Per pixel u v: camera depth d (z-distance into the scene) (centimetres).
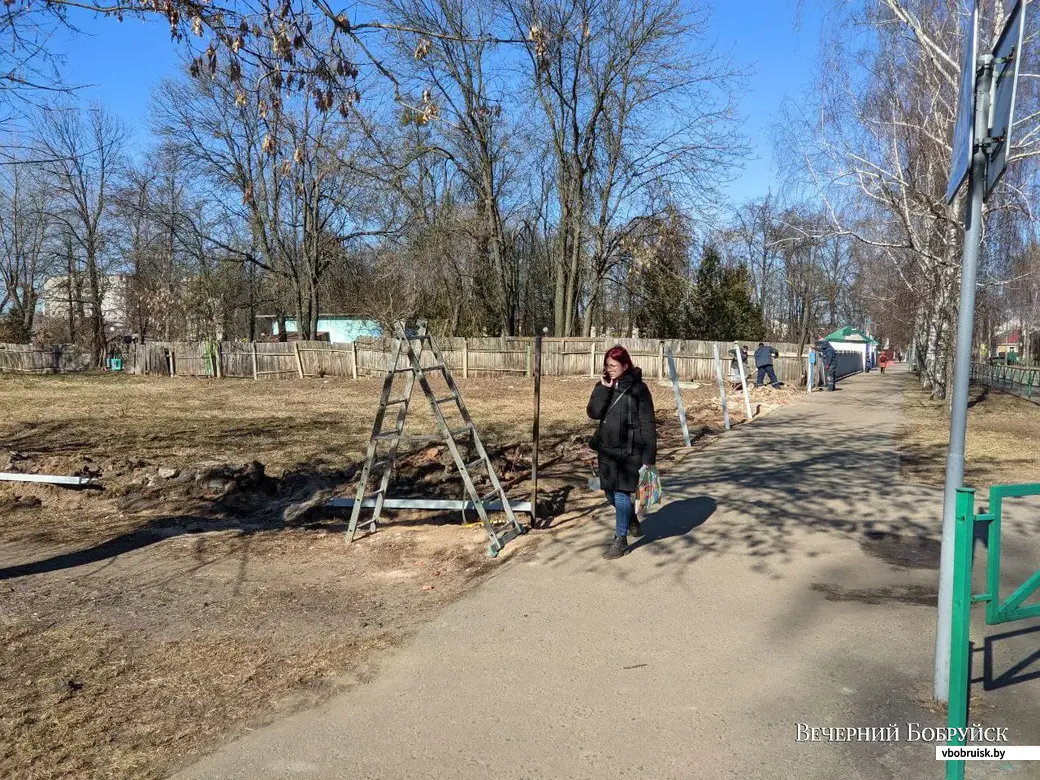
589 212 3153
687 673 390
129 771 312
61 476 895
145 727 350
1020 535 635
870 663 397
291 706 367
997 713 341
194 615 499
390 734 337
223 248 3609
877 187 1598
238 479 883
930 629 442
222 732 343
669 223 2959
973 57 314
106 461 977
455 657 418
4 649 445
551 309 4316
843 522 691
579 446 1112
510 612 484
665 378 2825
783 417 1562
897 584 523
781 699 360
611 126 2984
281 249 3622
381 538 681
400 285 3144
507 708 358
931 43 1429
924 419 1516
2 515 809
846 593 506
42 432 1423
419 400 2094
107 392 2466
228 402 2080
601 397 589
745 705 355
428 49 597
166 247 3978
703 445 1173
